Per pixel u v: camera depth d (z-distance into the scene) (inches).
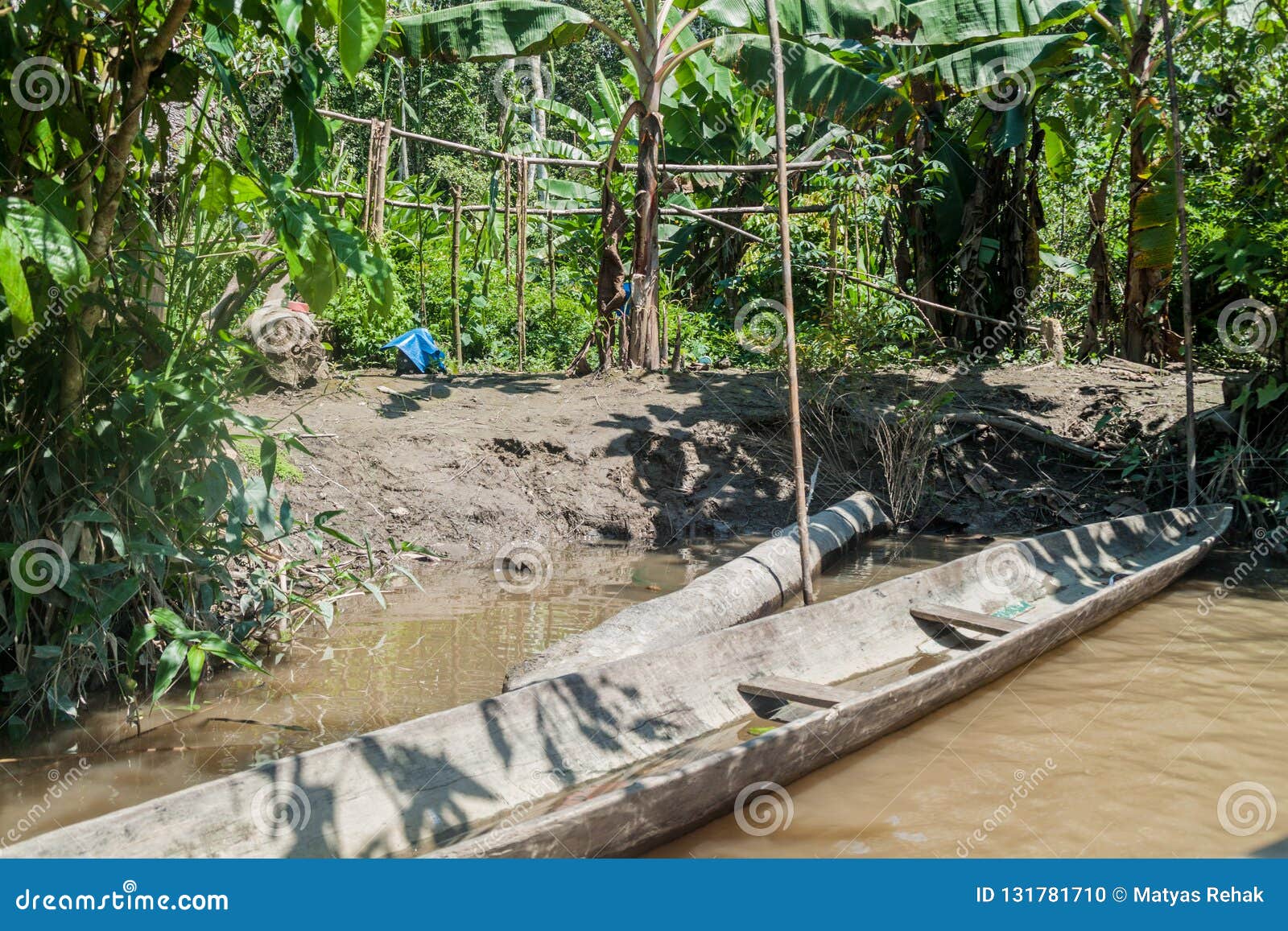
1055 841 148.9
